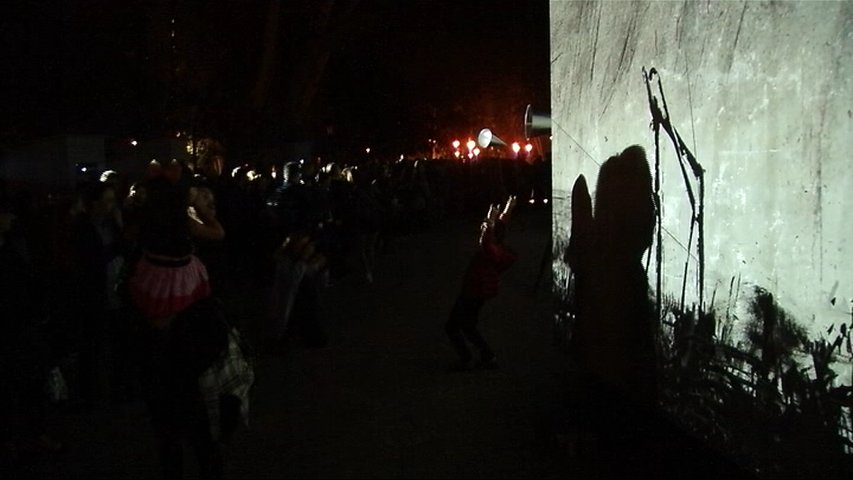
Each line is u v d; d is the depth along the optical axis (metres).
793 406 4.54
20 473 6.41
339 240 15.52
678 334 5.78
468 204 32.25
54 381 7.46
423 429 7.21
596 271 7.38
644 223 6.30
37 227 7.78
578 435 6.73
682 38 5.57
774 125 4.59
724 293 5.14
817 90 4.25
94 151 18.70
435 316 12.42
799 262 4.44
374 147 37.75
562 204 8.40
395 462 6.44
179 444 5.53
